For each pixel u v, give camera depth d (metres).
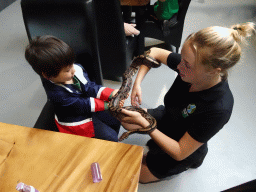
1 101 2.14
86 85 1.25
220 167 1.67
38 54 0.94
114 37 1.80
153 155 1.43
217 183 1.59
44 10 1.04
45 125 1.34
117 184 0.77
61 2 1.01
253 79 2.21
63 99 1.15
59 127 1.26
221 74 0.83
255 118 1.93
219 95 0.92
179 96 1.10
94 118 1.31
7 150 0.85
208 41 0.71
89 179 0.78
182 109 1.09
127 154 0.84
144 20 2.15
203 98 0.94
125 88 1.19
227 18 2.88
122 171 0.79
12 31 2.89
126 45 1.96
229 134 1.84
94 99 1.20
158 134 1.05
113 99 1.11
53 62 0.96
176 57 1.18
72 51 1.02
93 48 1.17
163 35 2.21
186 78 0.92
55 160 0.83
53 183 0.77
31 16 1.06
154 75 2.31
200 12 2.98
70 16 1.04
